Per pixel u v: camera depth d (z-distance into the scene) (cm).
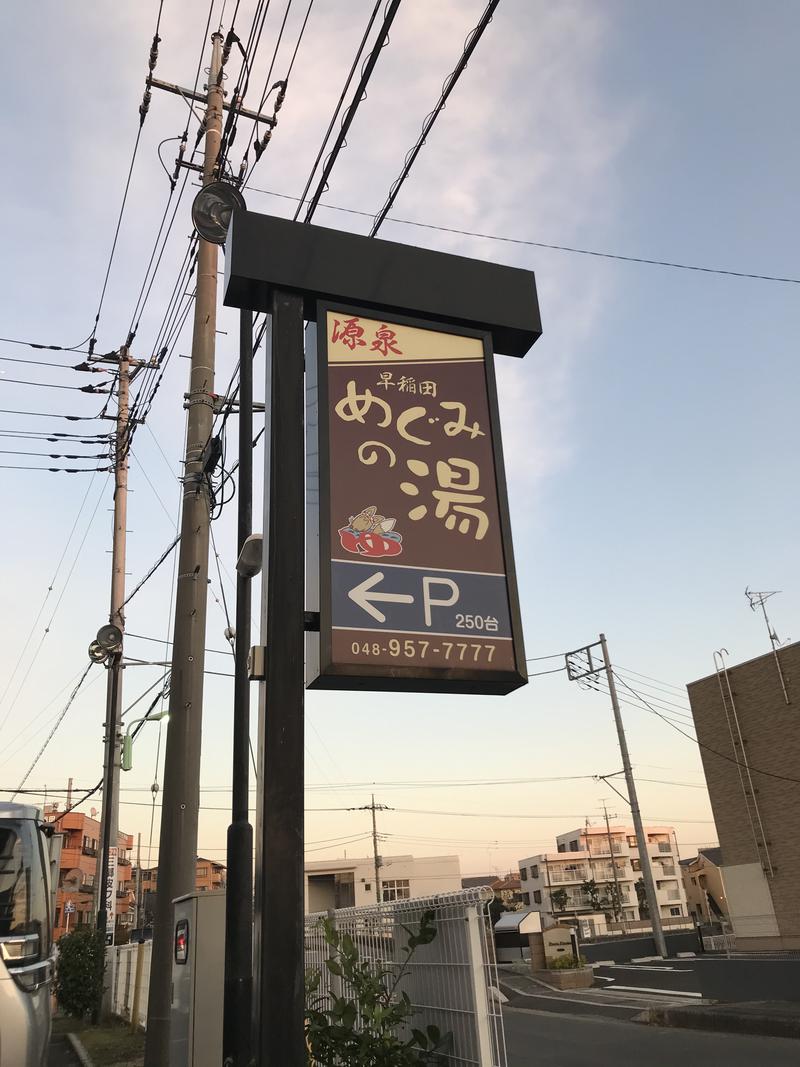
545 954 2491
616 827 8781
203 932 599
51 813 6172
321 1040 479
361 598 476
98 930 1677
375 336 555
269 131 943
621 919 7831
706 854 7600
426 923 490
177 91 1062
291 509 479
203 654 864
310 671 472
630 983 2028
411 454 529
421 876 7994
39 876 534
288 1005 379
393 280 570
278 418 500
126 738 1756
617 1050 1119
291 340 526
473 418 557
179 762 820
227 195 713
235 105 917
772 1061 957
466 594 502
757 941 2445
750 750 2598
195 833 808
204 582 888
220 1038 578
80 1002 1556
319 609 464
